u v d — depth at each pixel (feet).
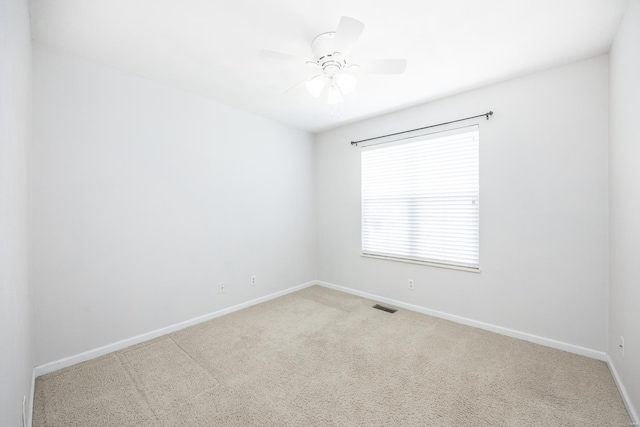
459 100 9.55
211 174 10.37
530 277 8.36
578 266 7.60
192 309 9.82
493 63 7.57
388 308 11.30
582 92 7.45
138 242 8.50
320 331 9.27
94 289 7.66
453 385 6.40
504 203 8.74
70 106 7.22
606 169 7.16
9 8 3.61
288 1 5.23
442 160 10.12
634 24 5.07
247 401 5.95
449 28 6.08
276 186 12.81
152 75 8.37
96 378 6.70
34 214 6.70
